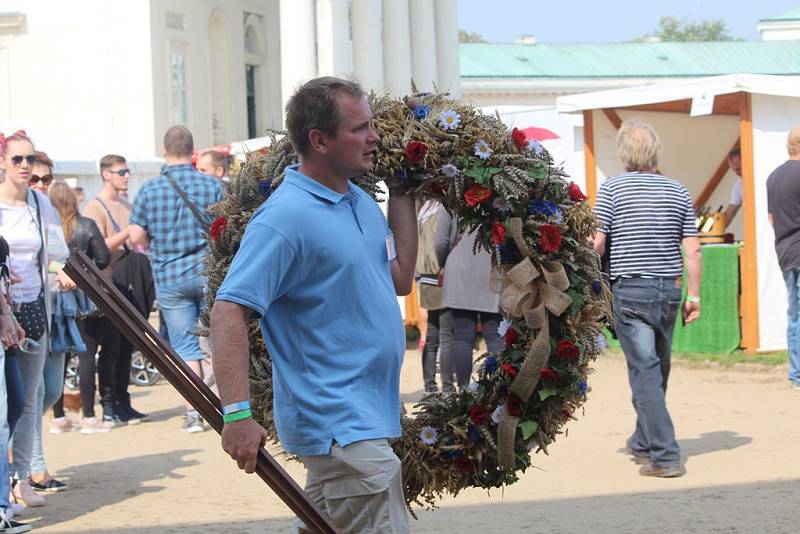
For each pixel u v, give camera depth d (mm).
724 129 16266
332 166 4051
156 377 13266
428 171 4898
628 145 7727
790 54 48312
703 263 13016
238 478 8086
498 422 4918
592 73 45125
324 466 4020
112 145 27375
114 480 8094
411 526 6574
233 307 3877
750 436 8844
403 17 27688
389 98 5062
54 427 10180
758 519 6398
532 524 6516
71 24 29031
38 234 7195
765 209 12664
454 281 8930
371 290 4047
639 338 7645
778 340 12805
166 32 28969
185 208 9406
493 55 45219
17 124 21250
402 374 12992
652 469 7637
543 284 4941
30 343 7102
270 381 5004
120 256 10477
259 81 33469
